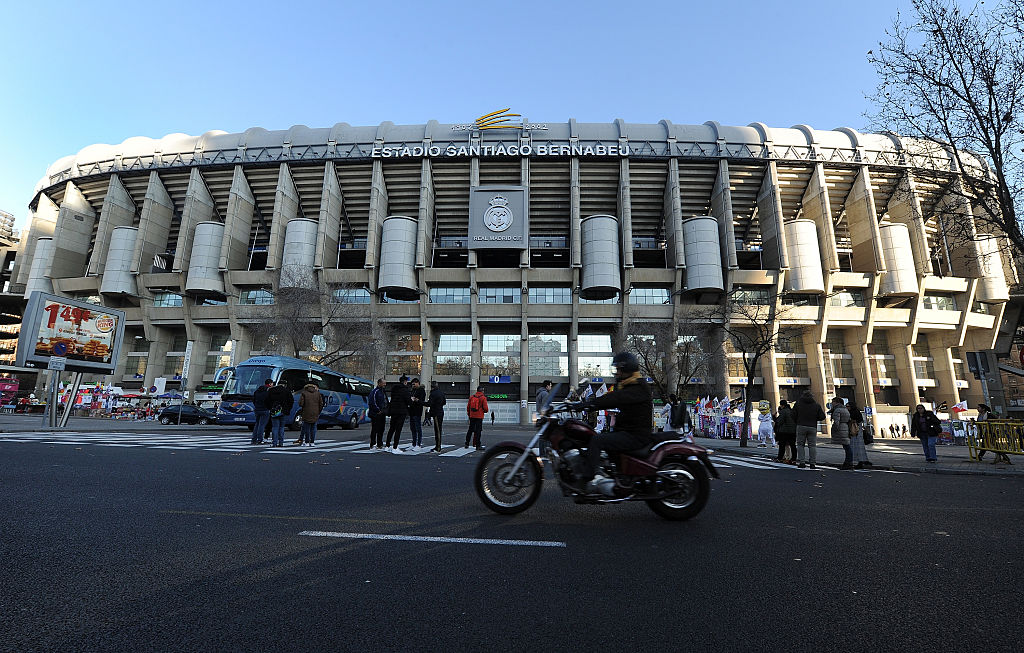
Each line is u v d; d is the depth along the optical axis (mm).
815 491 7203
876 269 46625
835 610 2645
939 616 2580
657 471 4824
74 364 19031
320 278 47094
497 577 3072
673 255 47906
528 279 48031
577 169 48594
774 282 46844
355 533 4055
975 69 12391
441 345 51594
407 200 52531
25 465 7281
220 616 2402
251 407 20984
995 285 50125
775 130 50875
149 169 51438
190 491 5750
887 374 49938
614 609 2611
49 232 58469
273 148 50938
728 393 45656
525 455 5039
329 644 2141
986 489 7883
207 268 48469
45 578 2846
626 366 5102
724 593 2873
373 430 12906
